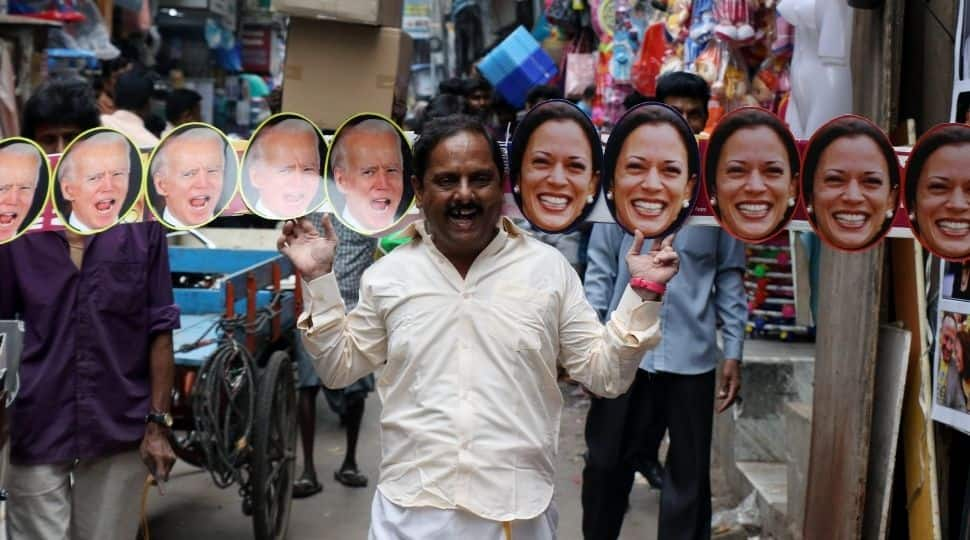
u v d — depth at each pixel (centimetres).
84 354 321
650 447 558
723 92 566
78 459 324
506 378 241
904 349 353
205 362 420
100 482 331
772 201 259
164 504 553
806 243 528
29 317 318
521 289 244
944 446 350
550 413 252
